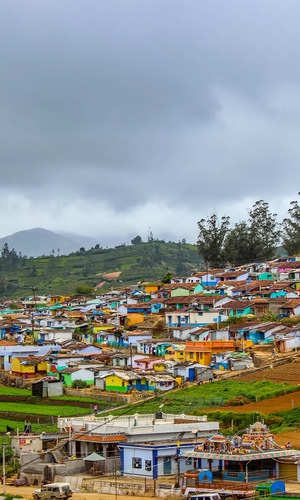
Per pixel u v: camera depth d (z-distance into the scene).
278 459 60.19
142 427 71.06
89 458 70.25
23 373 141.75
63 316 194.00
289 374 111.88
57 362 142.50
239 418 86.69
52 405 116.50
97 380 125.94
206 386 113.56
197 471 63.81
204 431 73.19
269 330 138.12
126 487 64.38
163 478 66.38
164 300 179.50
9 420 103.69
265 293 168.62
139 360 134.88
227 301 168.25
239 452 60.16
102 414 102.12
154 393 116.94
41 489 63.00
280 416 87.06
